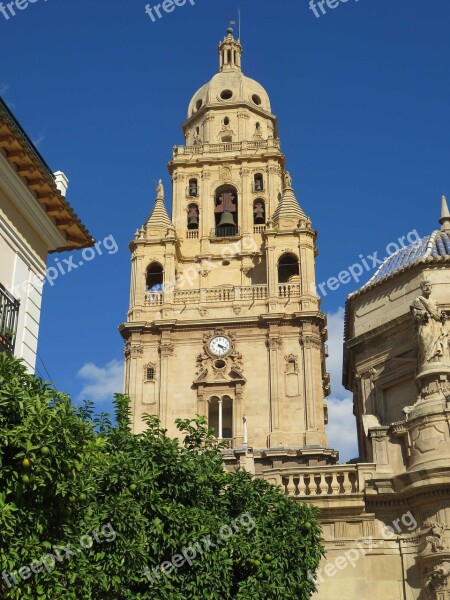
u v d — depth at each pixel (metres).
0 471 17.86
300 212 75.94
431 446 33.12
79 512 20.88
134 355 69.94
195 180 82.25
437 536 31.56
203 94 88.31
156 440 25.95
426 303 36.59
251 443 66.19
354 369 42.97
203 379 68.50
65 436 18.88
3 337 24.00
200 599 23.89
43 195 27.11
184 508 24.59
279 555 26.58
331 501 33.38
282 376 68.62
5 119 24.14
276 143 82.56
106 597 21.77
